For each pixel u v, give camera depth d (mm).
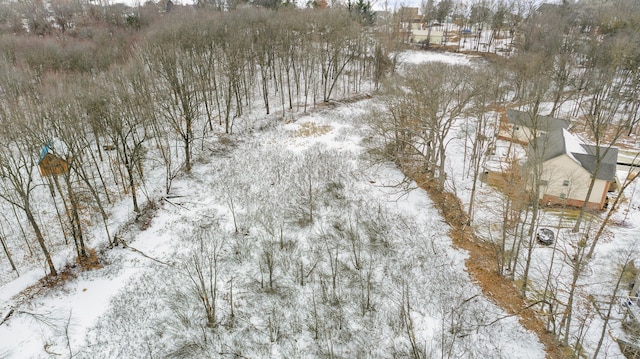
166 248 27969
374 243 29250
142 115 36531
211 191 34594
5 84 36719
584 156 34469
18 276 25141
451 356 21031
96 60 49656
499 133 47594
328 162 39781
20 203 31203
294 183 35750
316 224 30922
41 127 30781
